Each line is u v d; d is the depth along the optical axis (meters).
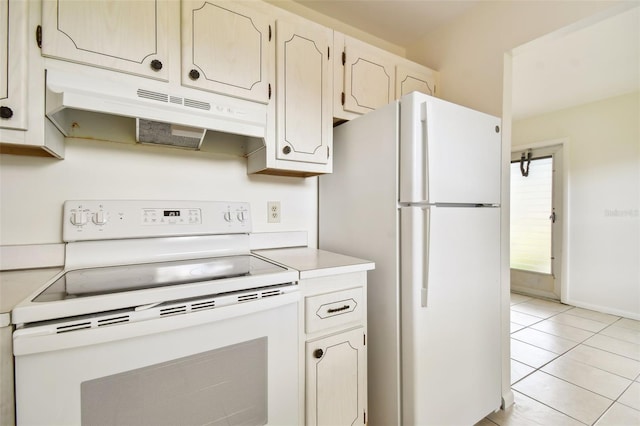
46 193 1.16
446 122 1.32
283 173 1.62
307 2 1.78
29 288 0.85
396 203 1.31
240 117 1.22
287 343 1.06
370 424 1.43
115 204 1.23
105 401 0.76
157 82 1.09
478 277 1.46
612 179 3.12
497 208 1.56
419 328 1.24
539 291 3.75
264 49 1.32
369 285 1.45
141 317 0.79
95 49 0.98
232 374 0.95
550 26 1.46
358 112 1.64
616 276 3.11
